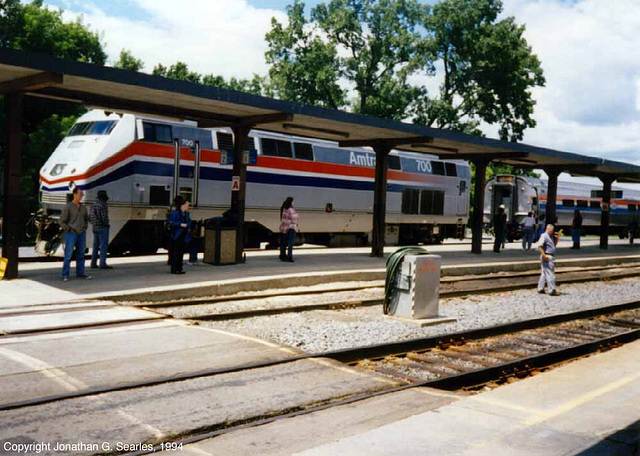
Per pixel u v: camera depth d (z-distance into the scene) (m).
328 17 45.03
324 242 26.30
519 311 13.80
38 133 31.45
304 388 6.68
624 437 5.04
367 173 26.12
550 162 26.81
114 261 16.91
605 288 19.08
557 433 5.12
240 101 14.17
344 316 11.93
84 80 11.84
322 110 15.89
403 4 44.72
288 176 22.86
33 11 35.75
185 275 14.33
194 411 5.68
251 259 18.61
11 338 7.98
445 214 30.44
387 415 5.89
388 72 46.62
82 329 8.75
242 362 7.45
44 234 17.56
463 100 48.16
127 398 5.93
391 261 11.90
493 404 6.02
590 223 50.22
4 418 5.22
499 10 45.84
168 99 13.90
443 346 9.82
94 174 17.30
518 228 39.34
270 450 4.88
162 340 8.30
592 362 8.27
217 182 20.28
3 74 11.62
